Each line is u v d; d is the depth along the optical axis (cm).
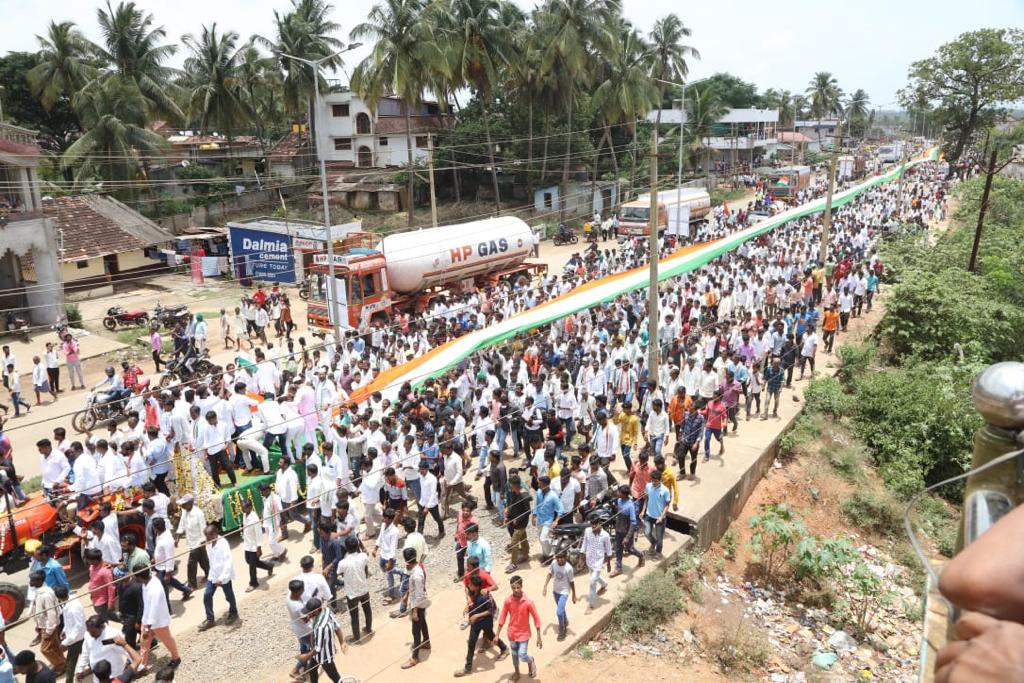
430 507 1361
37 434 2038
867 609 1412
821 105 12119
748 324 2108
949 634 134
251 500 1385
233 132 6569
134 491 1379
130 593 1044
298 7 5803
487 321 2536
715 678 1134
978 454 181
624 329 2241
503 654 1102
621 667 1103
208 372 2277
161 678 860
